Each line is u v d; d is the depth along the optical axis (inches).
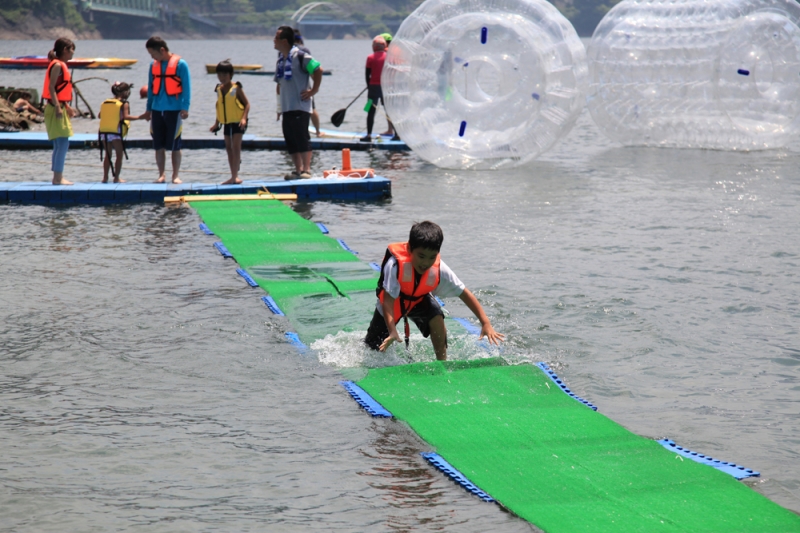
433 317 323.3
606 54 1047.0
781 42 975.0
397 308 321.7
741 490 225.1
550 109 850.8
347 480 234.7
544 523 209.5
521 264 480.4
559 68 844.6
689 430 267.9
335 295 414.9
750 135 1001.5
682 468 237.8
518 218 617.9
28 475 236.1
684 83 1013.8
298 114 737.6
